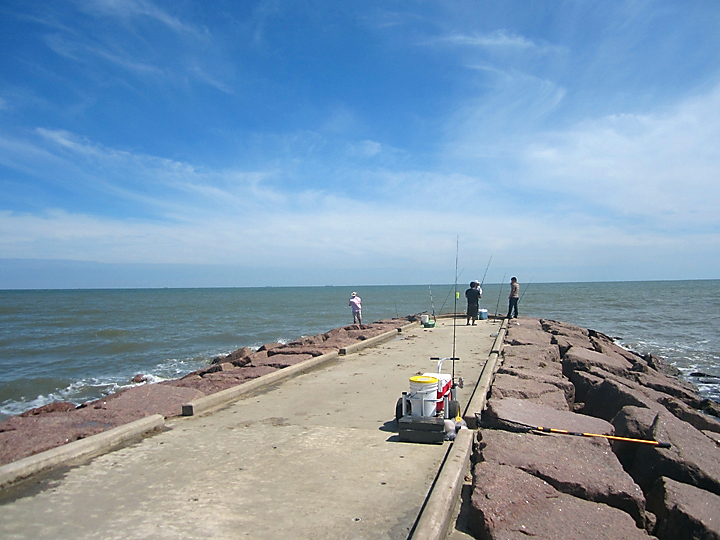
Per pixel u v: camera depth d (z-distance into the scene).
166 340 28.67
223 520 3.77
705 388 15.70
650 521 4.27
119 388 16.81
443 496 3.98
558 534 3.52
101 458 5.17
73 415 6.68
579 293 98.81
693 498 4.46
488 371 9.70
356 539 3.49
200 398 7.53
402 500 4.12
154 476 4.67
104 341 27.91
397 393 8.27
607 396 8.85
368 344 14.58
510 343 14.34
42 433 5.69
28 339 28.94
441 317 24.81
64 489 4.38
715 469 5.11
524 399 7.46
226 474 4.71
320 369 10.79
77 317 47.28
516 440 5.39
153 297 118.88
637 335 29.34
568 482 4.30
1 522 3.77
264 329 34.91
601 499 4.21
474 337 16.16
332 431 6.11
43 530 3.64
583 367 11.99
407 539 3.49
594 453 5.08
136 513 3.90
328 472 4.75
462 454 4.99
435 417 5.76
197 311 56.25
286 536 3.52
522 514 3.74
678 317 40.66
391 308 57.97
